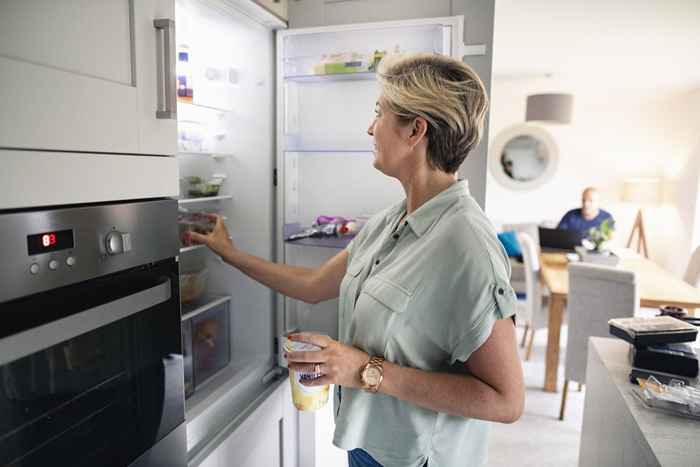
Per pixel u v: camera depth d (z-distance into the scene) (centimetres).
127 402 83
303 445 157
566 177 587
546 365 299
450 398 82
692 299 258
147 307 82
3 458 63
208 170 153
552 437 249
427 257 86
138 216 81
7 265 60
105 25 74
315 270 129
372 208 153
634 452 109
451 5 135
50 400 69
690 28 313
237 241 153
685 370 126
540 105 425
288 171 151
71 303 70
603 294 249
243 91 145
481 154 140
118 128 76
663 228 578
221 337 151
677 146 551
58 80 65
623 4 273
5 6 58
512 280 430
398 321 86
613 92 559
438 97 86
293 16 145
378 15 140
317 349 85
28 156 62
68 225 68
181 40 130
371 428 96
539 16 296
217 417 124
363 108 145
